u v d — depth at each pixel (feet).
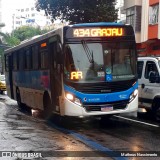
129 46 38.04
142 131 35.45
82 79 36.45
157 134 33.76
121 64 37.52
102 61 36.96
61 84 37.17
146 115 46.73
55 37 38.81
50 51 41.14
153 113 42.01
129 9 107.34
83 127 38.65
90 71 36.65
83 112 36.24
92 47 37.01
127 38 38.01
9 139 30.76
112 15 95.09
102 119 44.52
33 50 49.32
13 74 64.13
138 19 103.40
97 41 37.17
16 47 60.23
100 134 34.04
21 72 57.36
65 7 95.20
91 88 36.42
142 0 101.30
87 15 94.22
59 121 43.68
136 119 44.34
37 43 47.14
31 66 50.67
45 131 35.65
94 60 36.81
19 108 61.36
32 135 32.99
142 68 44.01
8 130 35.73
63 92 36.83
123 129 36.83
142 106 43.80
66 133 34.63
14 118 46.68
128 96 37.42
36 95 48.88
